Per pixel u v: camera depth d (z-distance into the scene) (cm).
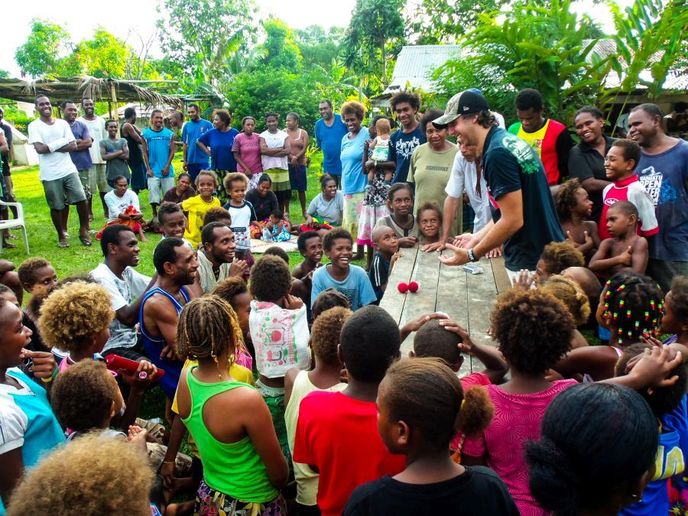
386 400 169
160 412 457
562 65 752
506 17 782
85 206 942
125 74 4253
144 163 1166
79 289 304
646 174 479
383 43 2928
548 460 147
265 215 988
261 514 268
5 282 462
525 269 372
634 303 286
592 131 542
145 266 820
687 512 244
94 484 138
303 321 343
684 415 240
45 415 239
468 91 353
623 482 145
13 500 141
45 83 1536
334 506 230
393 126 1285
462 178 496
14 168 2386
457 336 269
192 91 2181
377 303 549
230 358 275
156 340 398
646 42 725
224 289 395
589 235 514
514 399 220
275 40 3869
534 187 354
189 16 4081
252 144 1115
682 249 473
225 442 261
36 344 393
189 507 327
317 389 274
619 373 238
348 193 868
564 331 219
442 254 511
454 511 158
